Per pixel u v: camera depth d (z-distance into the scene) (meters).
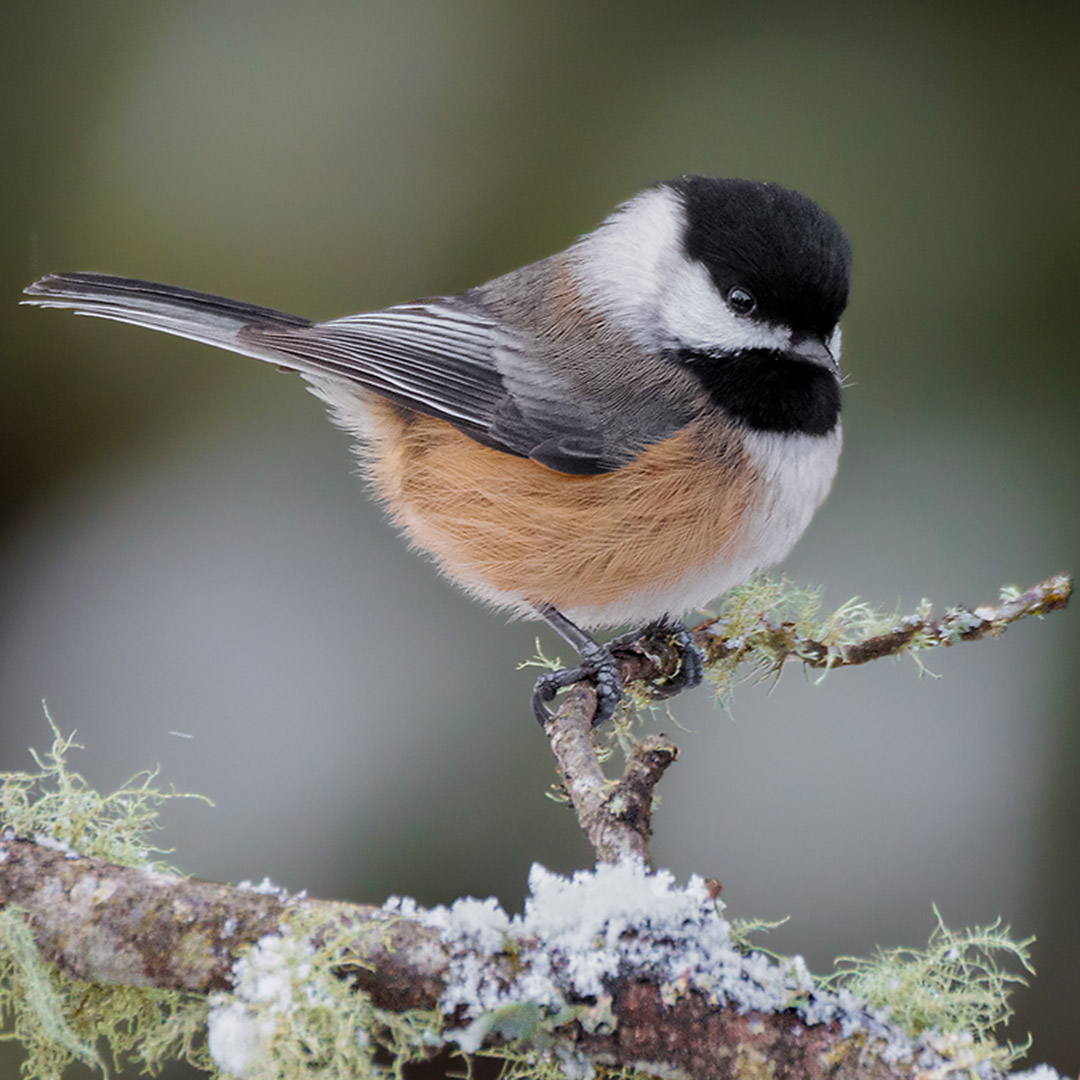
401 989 3.38
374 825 7.94
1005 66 9.43
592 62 9.88
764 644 6.29
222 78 10.03
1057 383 8.77
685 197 6.57
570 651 8.34
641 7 9.91
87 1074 6.52
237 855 7.82
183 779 8.04
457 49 9.97
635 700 6.26
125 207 9.85
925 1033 3.27
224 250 9.77
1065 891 7.62
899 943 7.62
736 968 3.37
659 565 6.33
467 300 7.13
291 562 8.88
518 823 7.88
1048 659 8.18
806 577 8.50
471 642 8.49
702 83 9.73
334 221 9.80
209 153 9.91
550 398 6.46
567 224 9.60
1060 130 9.23
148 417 9.44
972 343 8.96
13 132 9.92
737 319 6.26
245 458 9.30
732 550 6.33
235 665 8.53
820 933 7.64
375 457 7.28
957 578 8.27
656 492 6.23
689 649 6.30
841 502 8.71
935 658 8.30
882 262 9.19
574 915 3.46
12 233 9.75
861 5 9.73
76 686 8.52
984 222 9.15
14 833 3.85
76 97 10.00
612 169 9.66
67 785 3.98
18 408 9.46
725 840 7.99
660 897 3.47
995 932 7.57
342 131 9.93
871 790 8.01
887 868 7.83
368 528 8.98
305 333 7.06
